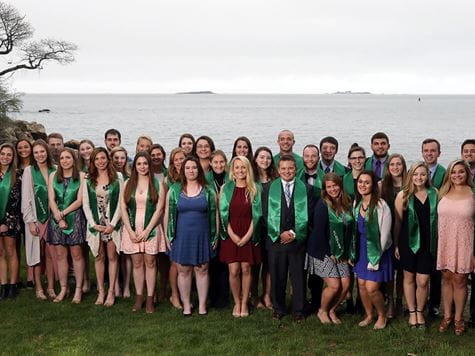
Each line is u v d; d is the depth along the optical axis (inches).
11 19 1749.5
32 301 319.6
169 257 310.7
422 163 260.8
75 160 310.7
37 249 320.5
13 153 312.7
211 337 268.5
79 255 315.6
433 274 273.3
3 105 1551.4
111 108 7401.6
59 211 310.0
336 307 289.4
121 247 305.4
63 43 1845.5
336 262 276.4
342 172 337.7
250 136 2492.6
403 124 3464.6
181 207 289.9
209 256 293.6
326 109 7268.7
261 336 267.9
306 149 319.0
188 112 5915.4
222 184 313.0
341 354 247.1
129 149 1888.5
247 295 297.9
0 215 313.0
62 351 253.4
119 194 307.7
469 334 263.6
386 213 263.4
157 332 275.0
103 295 317.7
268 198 283.9
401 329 268.5
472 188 255.4
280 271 287.6
